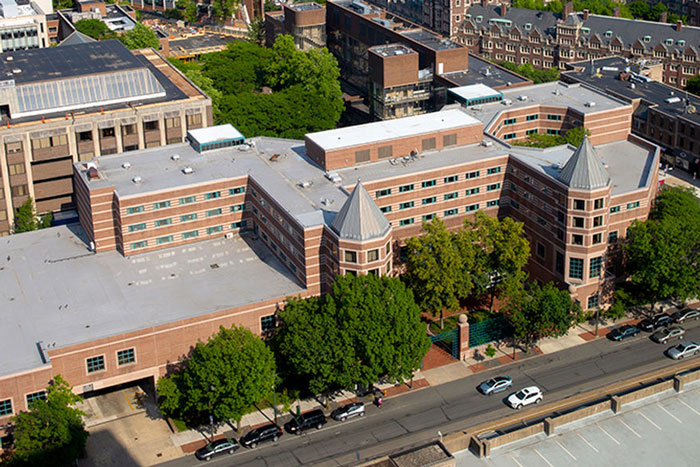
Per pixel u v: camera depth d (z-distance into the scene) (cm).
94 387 14612
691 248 16788
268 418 14738
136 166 18000
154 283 16150
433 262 15938
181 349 15062
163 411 14688
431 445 10812
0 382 13588
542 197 17400
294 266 16212
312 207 16212
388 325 14425
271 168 17900
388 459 10556
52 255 17225
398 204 17400
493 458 11006
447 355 16300
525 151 18412
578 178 16475
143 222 16950
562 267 17262
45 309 15375
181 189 17000
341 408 14700
